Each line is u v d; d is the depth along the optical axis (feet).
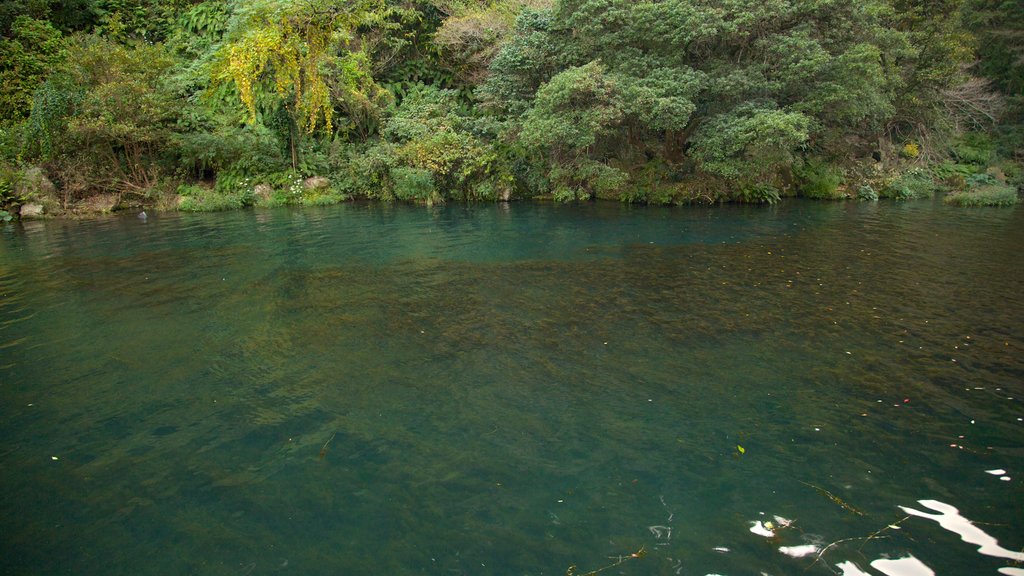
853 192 60.49
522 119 54.90
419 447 11.62
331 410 13.32
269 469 10.90
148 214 50.47
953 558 8.28
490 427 12.42
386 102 64.39
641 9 48.21
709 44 51.88
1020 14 80.28
